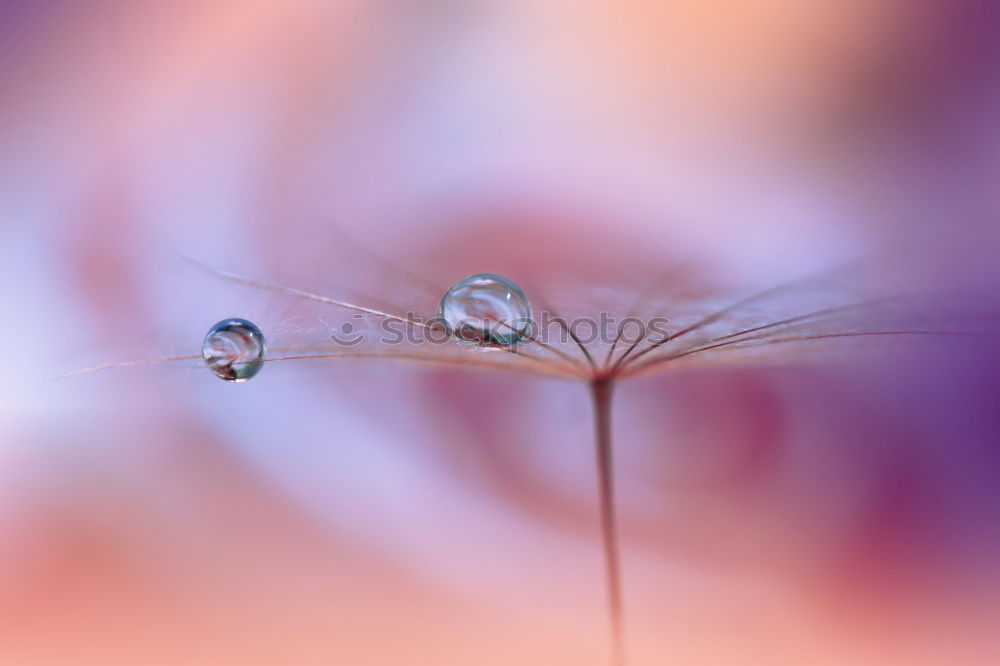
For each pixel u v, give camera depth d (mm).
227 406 54
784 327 45
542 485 56
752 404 55
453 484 55
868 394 55
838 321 46
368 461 55
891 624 51
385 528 53
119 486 52
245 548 52
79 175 55
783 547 53
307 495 54
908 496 54
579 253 59
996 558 52
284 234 57
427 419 57
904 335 47
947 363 54
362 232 58
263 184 58
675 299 48
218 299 53
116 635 50
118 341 52
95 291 53
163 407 54
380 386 58
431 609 51
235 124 59
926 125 60
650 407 57
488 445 57
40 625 50
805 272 56
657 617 52
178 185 56
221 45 60
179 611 50
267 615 51
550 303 47
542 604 52
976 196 57
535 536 54
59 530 51
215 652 49
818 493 54
